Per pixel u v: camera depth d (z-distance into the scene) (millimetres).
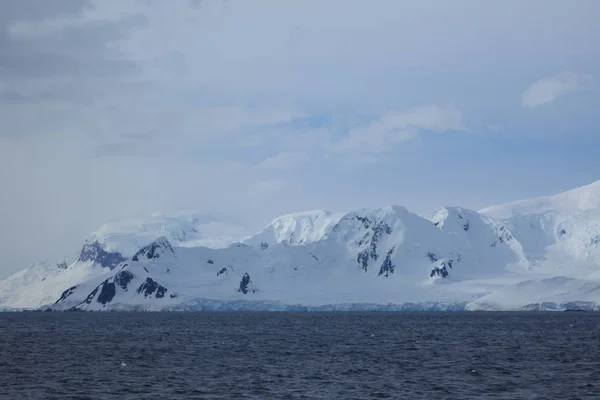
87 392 174375
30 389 178750
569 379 192750
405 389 177500
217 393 172500
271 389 178000
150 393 172750
